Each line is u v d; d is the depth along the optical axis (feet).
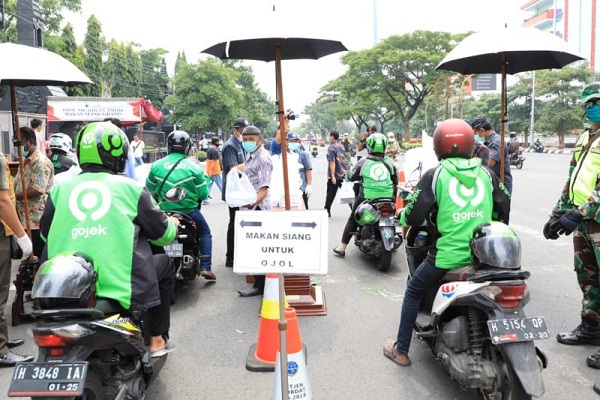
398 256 26.35
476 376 10.74
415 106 165.58
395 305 18.94
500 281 10.37
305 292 18.10
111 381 10.03
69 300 9.13
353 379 13.21
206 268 21.85
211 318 17.88
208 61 135.03
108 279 9.95
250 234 10.18
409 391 12.55
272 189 21.72
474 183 12.08
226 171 23.57
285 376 10.15
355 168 23.85
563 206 14.51
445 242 12.13
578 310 17.78
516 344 10.02
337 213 40.75
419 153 24.91
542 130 173.68
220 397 12.44
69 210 10.25
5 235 14.57
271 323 14.06
